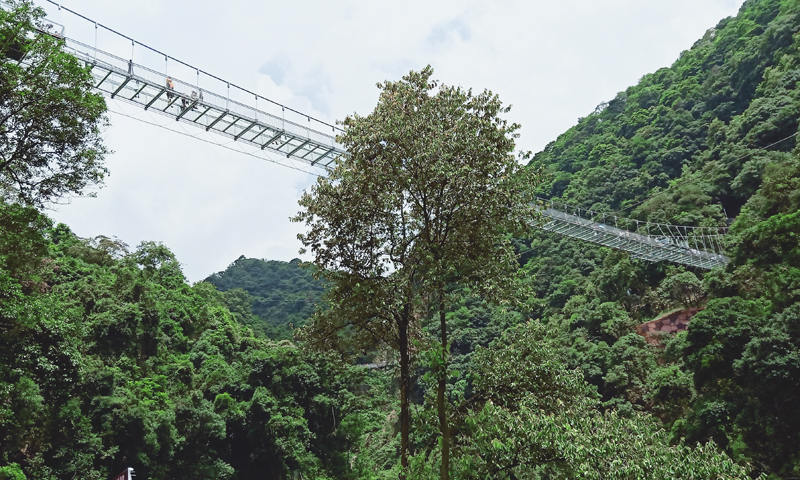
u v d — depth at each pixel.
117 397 37.81
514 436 11.15
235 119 28.69
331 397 49.72
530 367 13.22
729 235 52.31
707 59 104.62
